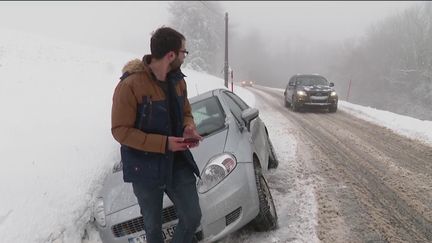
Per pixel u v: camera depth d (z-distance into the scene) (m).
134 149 2.35
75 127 5.81
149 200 2.49
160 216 2.61
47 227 3.60
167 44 2.19
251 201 3.44
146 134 2.24
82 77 10.07
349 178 5.25
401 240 3.44
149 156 2.34
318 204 4.32
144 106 2.24
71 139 5.31
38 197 3.87
